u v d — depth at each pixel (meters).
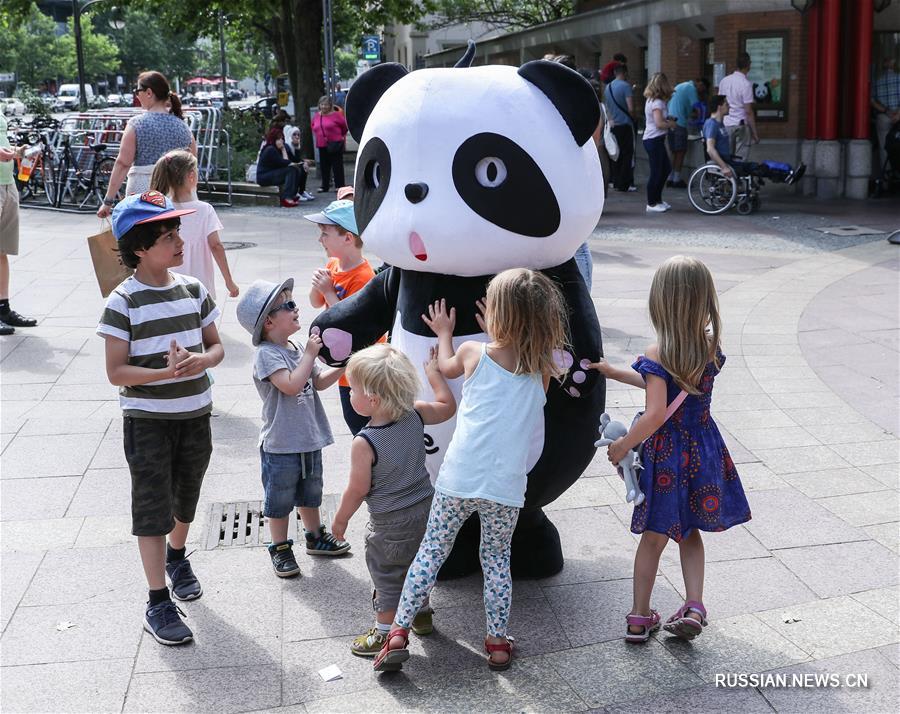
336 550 4.84
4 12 29.28
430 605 4.35
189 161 6.65
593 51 25.80
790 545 4.84
